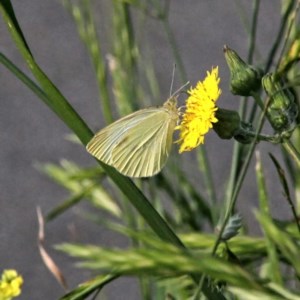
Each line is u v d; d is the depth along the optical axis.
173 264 0.20
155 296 0.35
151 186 0.40
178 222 0.39
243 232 0.35
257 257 0.30
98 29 0.47
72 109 0.28
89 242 0.72
